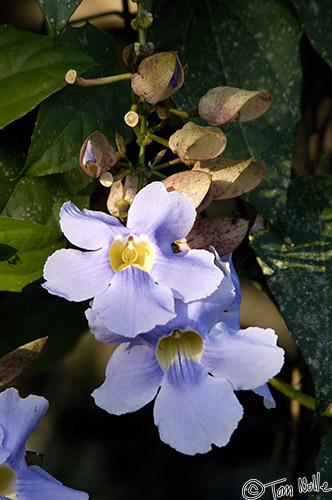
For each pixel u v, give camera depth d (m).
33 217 0.48
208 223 0.43
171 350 0.42
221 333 0.41
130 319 0.39
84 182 0.49
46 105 0.47
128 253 0.41
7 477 0.43
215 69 0.50
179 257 0.41
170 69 0.41
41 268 0.46
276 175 0.49
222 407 0.40
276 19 0.51
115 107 0.49
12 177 0.48
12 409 0.43
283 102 0.50
